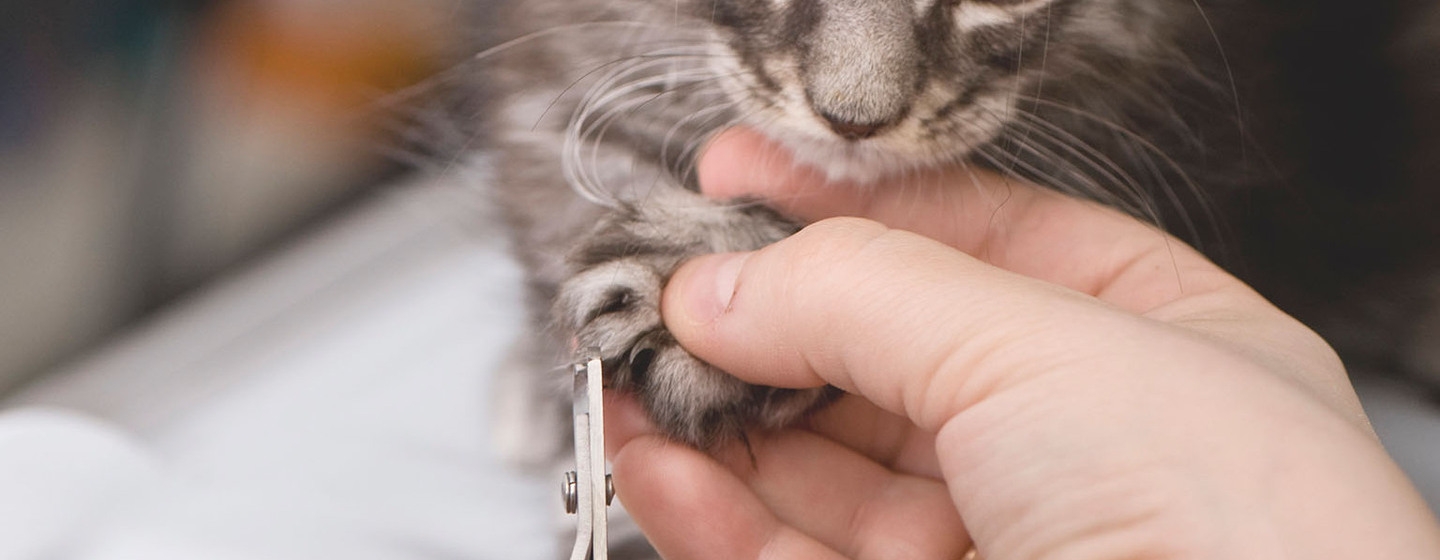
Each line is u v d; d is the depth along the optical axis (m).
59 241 0.59
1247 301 0.41
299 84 0.64
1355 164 0.53
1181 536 0.35
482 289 0.56
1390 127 0.53
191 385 0.54
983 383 0.37
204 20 0.64
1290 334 0.40
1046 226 0.45
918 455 0.44
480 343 0.54
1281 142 0.52
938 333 0.38
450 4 0.53
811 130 0.45
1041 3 0.46
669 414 0.42
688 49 0.48
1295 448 0.35
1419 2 0.52
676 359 0.42
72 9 0.59
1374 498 0.35
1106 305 0.38
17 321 0.58
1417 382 0.55
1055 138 0.48
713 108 0.48
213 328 0.56
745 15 0.46
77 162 0.60
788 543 0.42
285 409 0.53
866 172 0.46
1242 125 0.51
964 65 0.45
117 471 0.50
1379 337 0.56
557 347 0.45
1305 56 0.52
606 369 0.42
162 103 0.62
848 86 0.44
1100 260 0.44
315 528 0.49
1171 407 0.36
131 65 0.61
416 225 0.60
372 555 0.48
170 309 0.57
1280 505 0.35
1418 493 0.35
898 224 0.46
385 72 0.64
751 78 0.46
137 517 0.49
